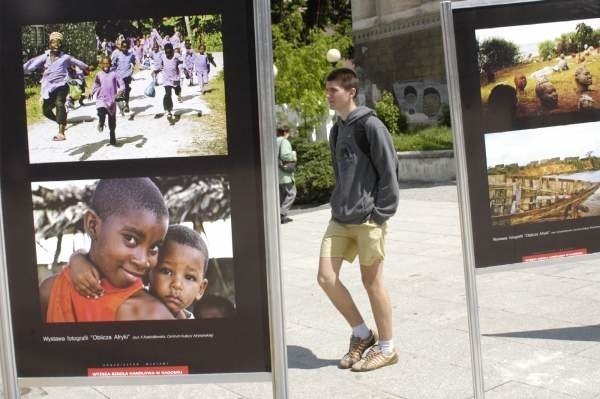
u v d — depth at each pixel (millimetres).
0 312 2814
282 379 2773
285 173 11812
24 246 2834
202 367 2844
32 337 2877
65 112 2764
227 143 2721
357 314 4660
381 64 20344
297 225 11531
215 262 2783
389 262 7852
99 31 2717
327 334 5387
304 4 17641
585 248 3719
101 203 2795
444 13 3418
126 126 2748
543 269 6879
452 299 6117
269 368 2822
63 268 2840
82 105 2760
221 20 2662
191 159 2742
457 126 3449
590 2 3607
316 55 15898
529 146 3594
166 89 2721
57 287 2850
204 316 2814
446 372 4445
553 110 3609
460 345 4918
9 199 2811
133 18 2697
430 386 4254
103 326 2852
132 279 2822
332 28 20984
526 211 3607
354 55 21344
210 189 2754
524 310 5645
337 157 4434
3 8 2721
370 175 4352
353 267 7602
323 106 15805
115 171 2773
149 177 2771
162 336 2840
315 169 13961
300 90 15734
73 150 2777
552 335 5012
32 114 2771
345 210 4363
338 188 4438
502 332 5137
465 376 4363
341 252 4539
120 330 2848
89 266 2830
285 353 2762
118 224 2795
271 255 2705
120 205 2787
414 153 17109
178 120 2729
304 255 8797
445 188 15070
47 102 2764
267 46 2617
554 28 3592
